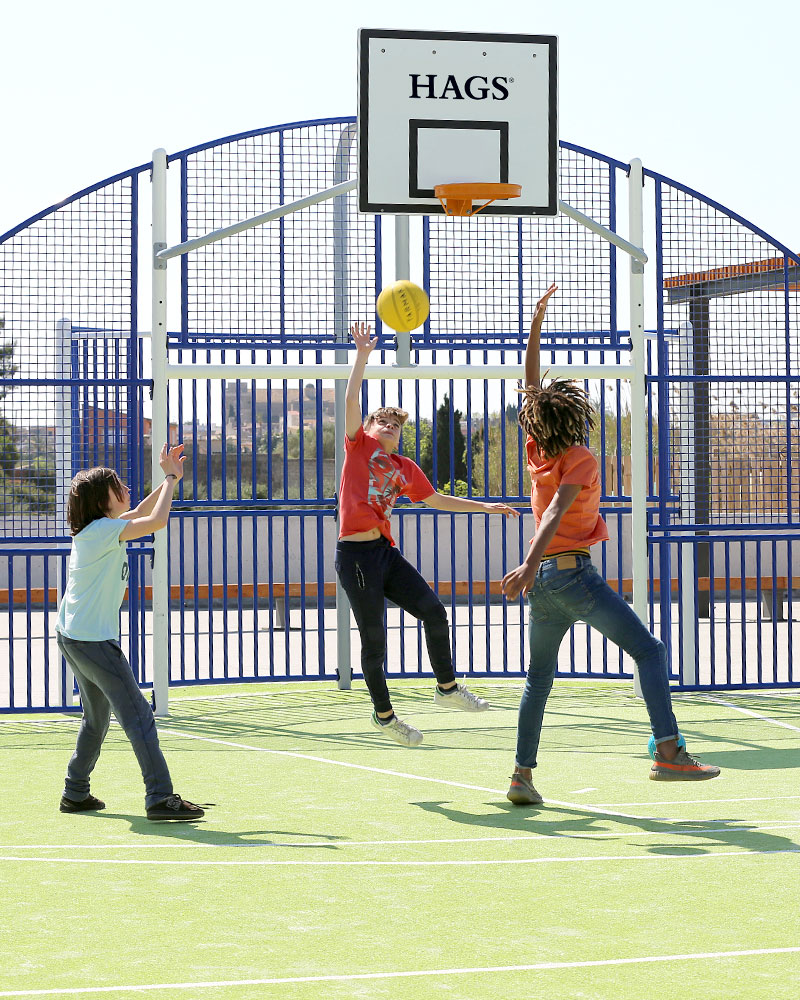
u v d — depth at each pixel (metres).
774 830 5.71
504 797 6.57
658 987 3.64
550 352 10.45
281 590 20.56
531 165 9.45
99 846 5.50
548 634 6.23
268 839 5.61
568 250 10.44
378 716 6.79
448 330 10.33
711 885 4.78
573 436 6.06
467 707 6.82
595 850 5.36
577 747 8.15
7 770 7.54
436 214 9.32
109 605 6.01
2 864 5.18
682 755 6.04
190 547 20.39
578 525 6.12
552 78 9.49
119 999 3.54
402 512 10.83
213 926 4.28
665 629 10.56
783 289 10.56
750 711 9.69
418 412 10.82
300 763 7.68
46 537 9.76
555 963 3.86
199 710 10.07
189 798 6.59
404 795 6.65
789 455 10.51
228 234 9.21
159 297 9.65
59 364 9.71
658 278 10.41
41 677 12.76
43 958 3.92
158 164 9.72
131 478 9.84
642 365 10.13
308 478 20.33
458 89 9.38
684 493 10.75
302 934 4.18
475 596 21.14
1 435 9.65
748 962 3.87
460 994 3.58
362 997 3.56
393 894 4.68
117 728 9.25
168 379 9.80
